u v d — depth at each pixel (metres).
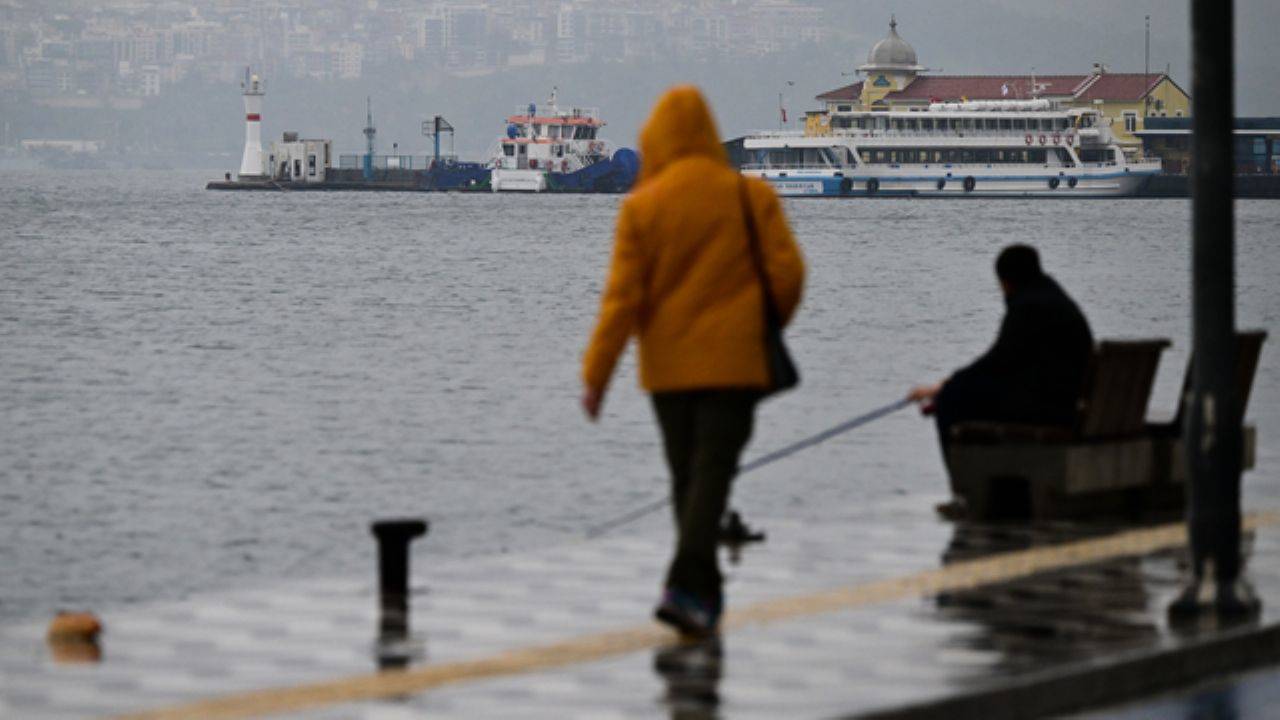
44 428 61.16
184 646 22.48
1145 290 139.88
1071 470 31.22
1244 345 33.50
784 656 21.47
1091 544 29.28
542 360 84.75
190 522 44.28
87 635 23.00
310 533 42.94
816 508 42.16
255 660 21.69
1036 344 31.69
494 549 40.00
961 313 113.94
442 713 18.97
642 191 22.38
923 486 46.06
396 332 100.19
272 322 107.00
